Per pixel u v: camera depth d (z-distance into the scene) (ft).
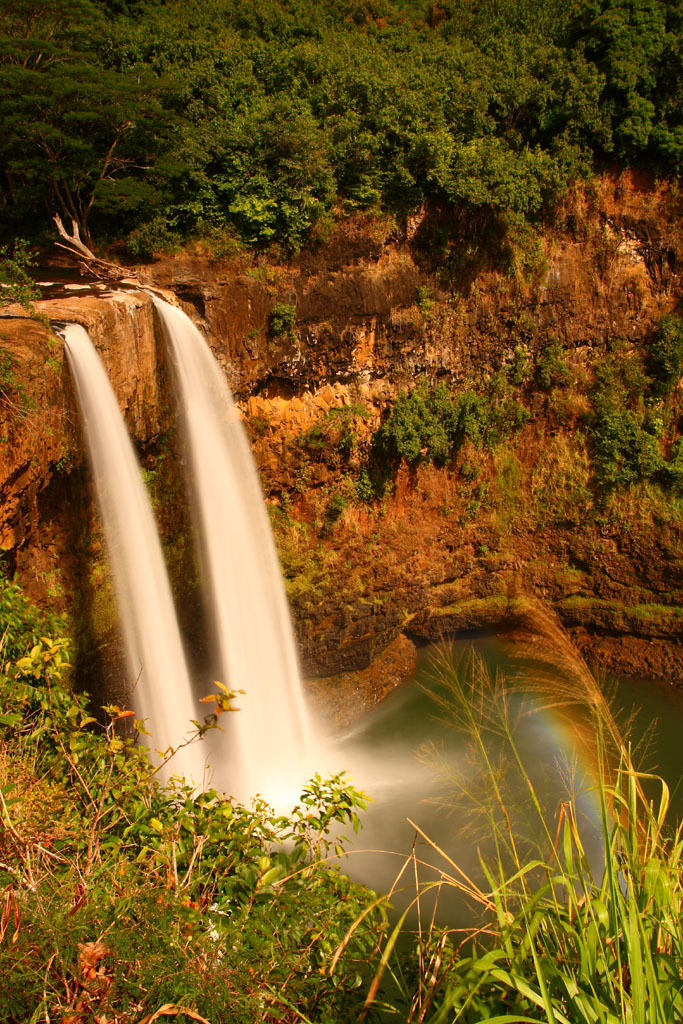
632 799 13.70
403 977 16.29
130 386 51.78
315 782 22.20
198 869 18.35
